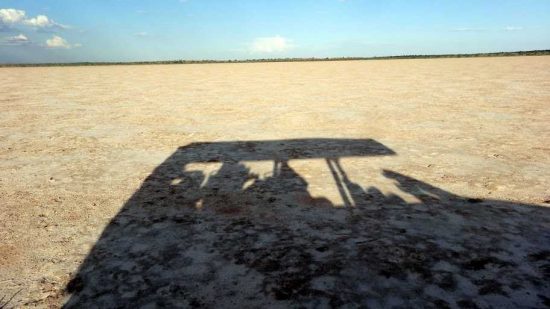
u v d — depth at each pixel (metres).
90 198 3.88
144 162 5.21
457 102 10.97
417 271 2.46
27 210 3.61
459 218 3.23
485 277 2.38
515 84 16.09
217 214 3.42
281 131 7.23
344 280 2.38
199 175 4.56
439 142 6.12
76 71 42.75
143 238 3.00
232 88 17.02
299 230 3.06
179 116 9.27
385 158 5.21
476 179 4.25
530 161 4.92
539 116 8.34
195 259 2.67
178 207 3.60
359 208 3.48
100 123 8.43
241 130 7.39
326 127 7.56
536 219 3.19
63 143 6.48
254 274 2.47
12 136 7.14
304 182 4.24
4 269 2.60
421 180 4.25
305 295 2.24
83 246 2.89
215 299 2.23
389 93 13.77
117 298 2.27
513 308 2.10
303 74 28.42
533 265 2.51
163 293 2.30
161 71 39.38
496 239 2.86
